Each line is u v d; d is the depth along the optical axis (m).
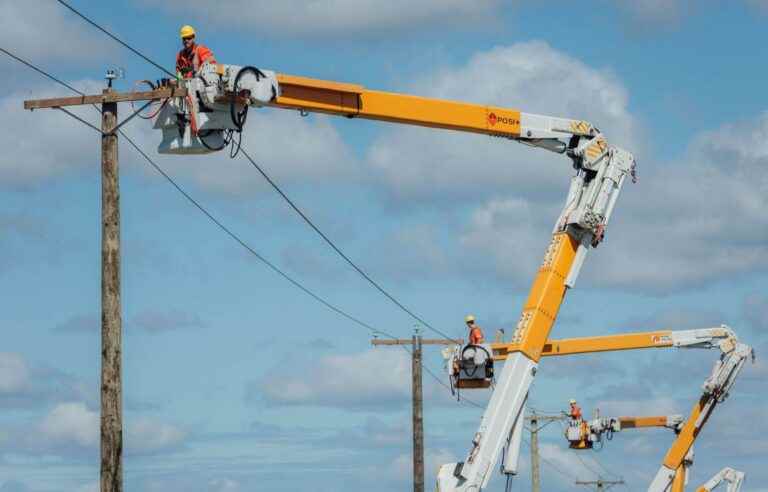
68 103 23.47
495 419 27.81
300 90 24.52
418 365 44.62
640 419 53.94
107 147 23.34
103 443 22.81
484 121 28.05
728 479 55.38
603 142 29.86
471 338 28.70
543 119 29.17
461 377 28.59
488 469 27.58
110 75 23.41
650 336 45.25
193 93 22.94
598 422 54.50
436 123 27.19
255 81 23.31
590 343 44.16
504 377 28.23
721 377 46.84
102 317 23.09
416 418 44.38
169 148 23.45
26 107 23.55
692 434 48.00
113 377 22.95
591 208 29.47
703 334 46.22
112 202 23.28
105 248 23.22
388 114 26.14
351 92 25.23
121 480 22.86
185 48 23.58
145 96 23.08
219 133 23.44
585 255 29.41
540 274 29.02
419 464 44.22
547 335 28.75
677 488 49.28
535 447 65.62
